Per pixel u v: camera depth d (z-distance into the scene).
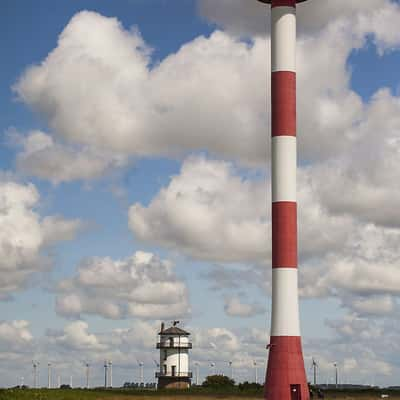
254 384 130.25
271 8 86.75
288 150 83.50
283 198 82.81
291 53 85.25
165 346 139.00
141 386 156.75
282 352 80.62
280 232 82.31
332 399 94.81
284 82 84.50
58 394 90.56
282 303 81.31
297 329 81.50
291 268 81.75
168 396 99.69
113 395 97.56
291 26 85.69
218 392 113.19
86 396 91.38
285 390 79.75
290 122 84.00
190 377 139.62
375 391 115.56
